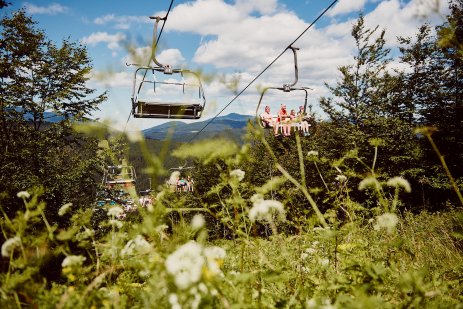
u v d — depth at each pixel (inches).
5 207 249.3
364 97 933.8
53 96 758.5
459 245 183.5
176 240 74.5
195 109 259.0
